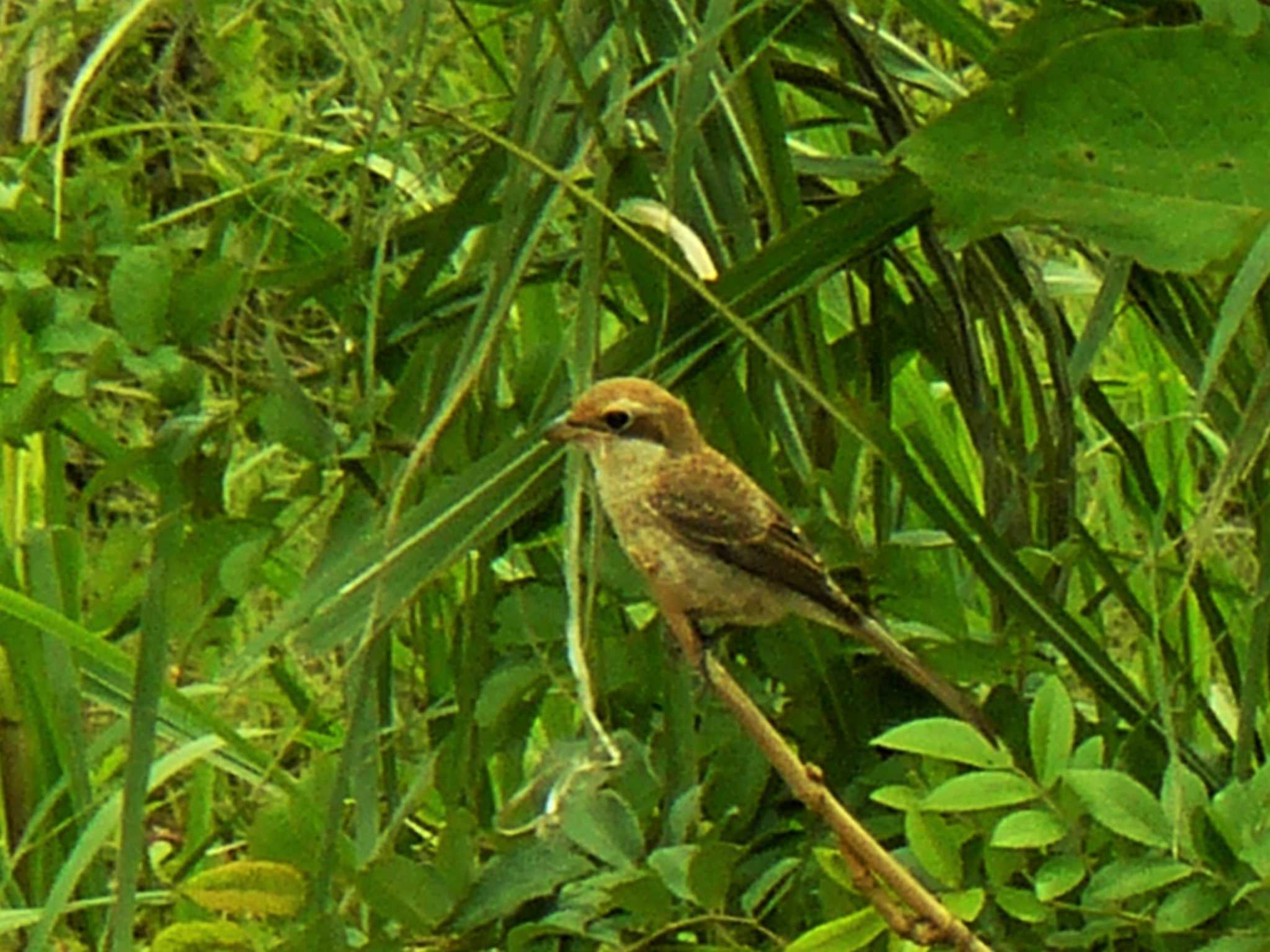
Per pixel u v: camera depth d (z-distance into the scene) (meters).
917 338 7.77
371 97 8.26
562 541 6.88
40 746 8.15
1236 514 9.73
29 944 7.31
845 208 6.54
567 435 6.41
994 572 6.74
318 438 6.72
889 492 7.82
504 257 6.64
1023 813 5.96
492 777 8.16
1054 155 5.04
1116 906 6.46
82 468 11.21
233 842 9.21
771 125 6.84
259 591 10.08
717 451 7.20
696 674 6.96
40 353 7.03
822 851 6.02
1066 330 8.34
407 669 8.45
